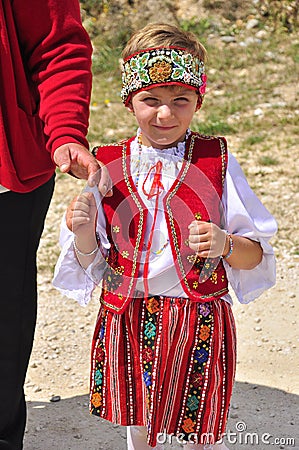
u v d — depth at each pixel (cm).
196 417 312
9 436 360
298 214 668
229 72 1010
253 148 805
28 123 314
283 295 550
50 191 349
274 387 451
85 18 1158
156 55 299
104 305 316
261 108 907
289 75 989
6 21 301
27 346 354
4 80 301
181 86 300
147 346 307
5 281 338
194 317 304
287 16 1136
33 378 476
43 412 438
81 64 312
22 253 339
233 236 308
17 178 315
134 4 1171
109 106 952
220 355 312
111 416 321
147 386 307
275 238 631
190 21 1134
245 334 508
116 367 313
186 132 319
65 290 326
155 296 307
